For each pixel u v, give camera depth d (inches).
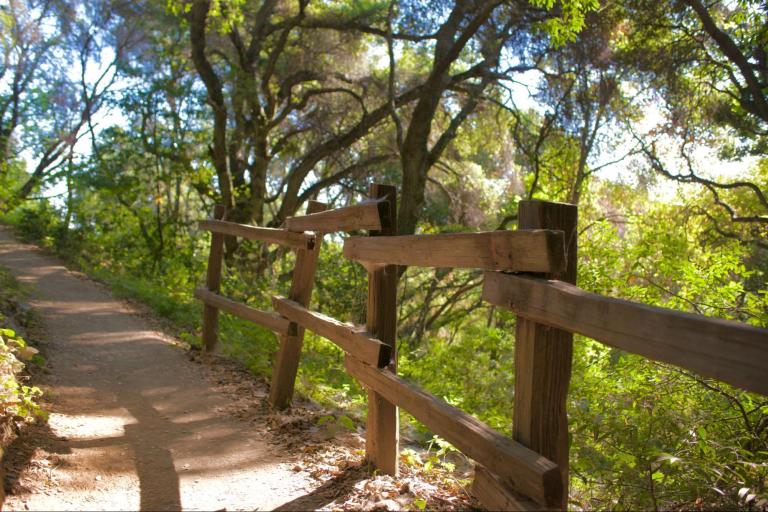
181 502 139.4
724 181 663.1
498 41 761.0
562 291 92.7
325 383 316.8
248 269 657.6
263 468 164.1
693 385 191.9
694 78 601.0
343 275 680.4
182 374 268.2
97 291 484.4
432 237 129.3
